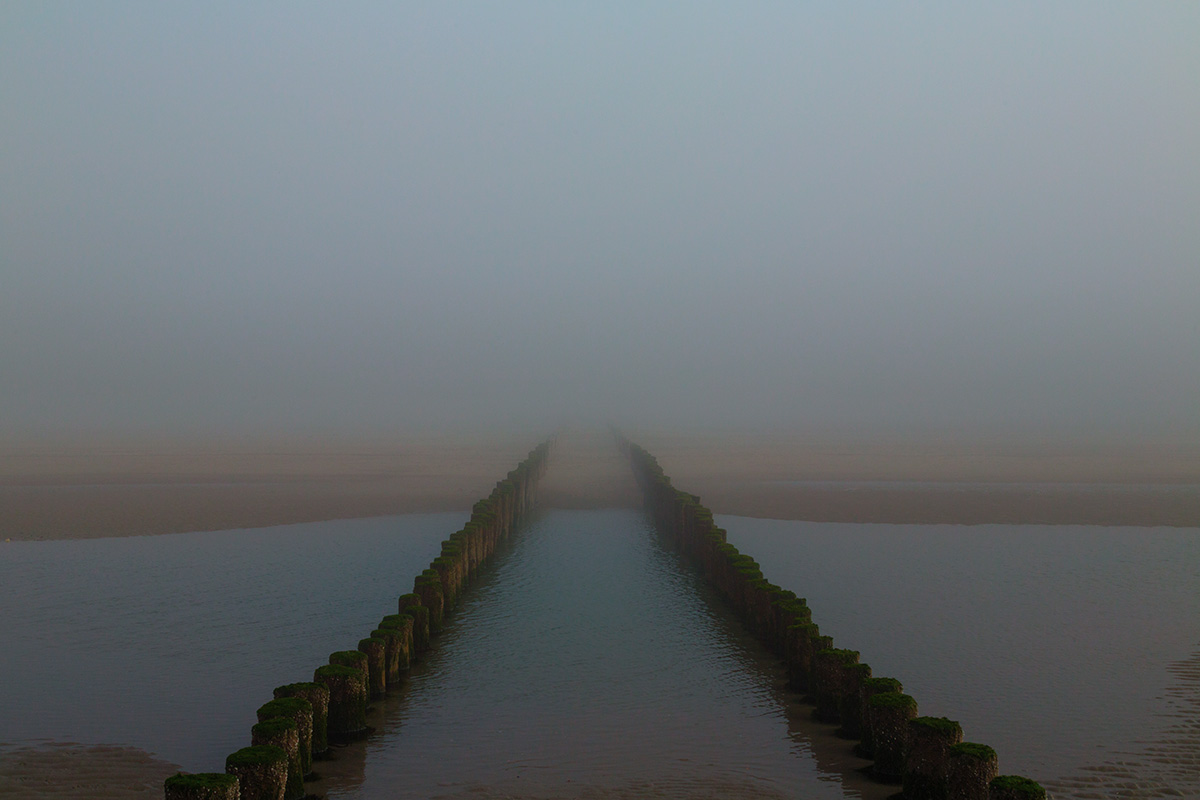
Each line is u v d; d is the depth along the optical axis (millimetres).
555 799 11188
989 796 8773
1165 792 11172
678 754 12578
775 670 16203
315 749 12453
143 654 17000
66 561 24500
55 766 12016
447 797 11266
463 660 16859
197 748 12734
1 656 16844
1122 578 22547
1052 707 14227
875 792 11266
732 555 20547
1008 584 21969
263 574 23141
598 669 16328
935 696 14781
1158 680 15453
